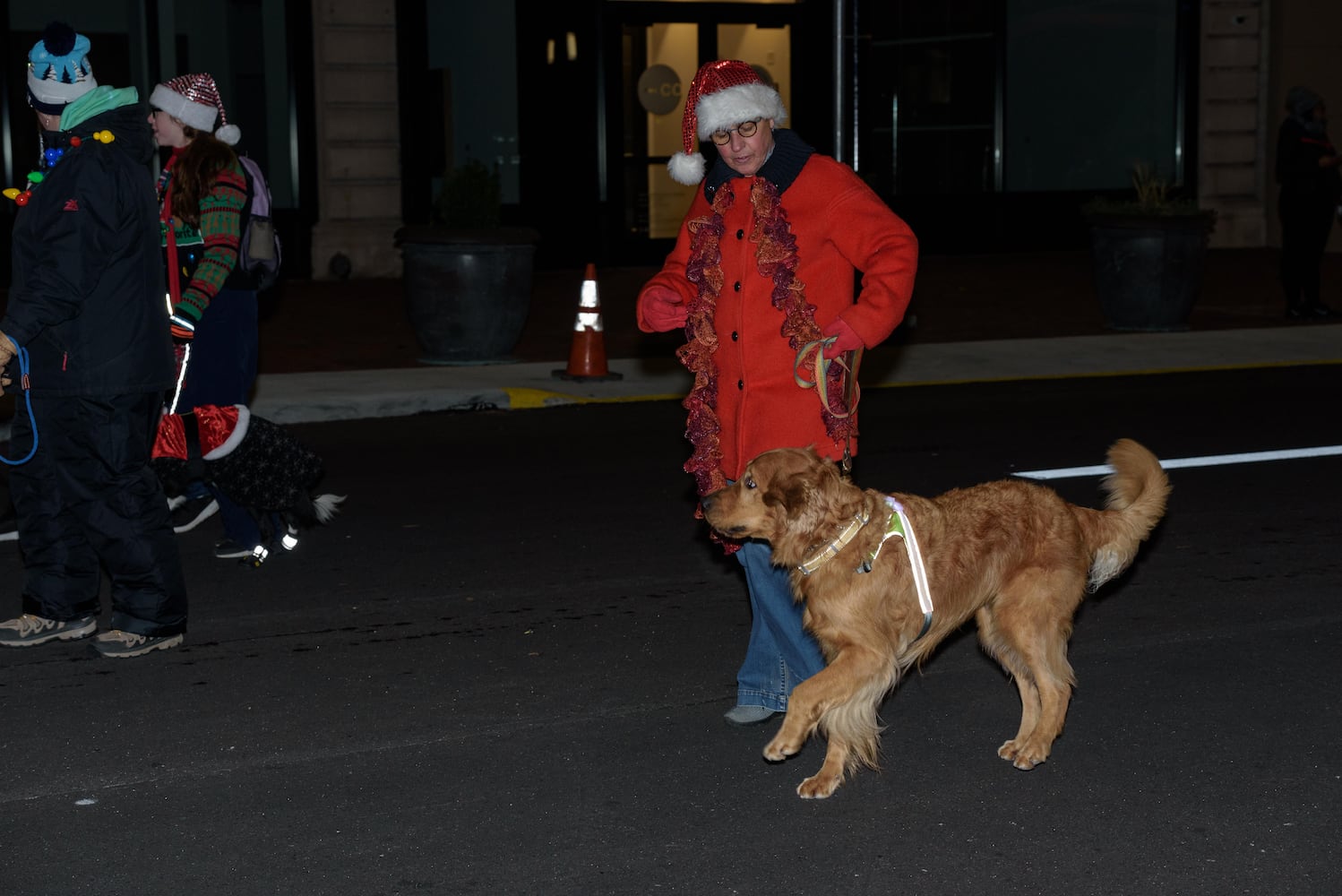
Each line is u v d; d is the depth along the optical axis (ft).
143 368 18.90
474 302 41.83
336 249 60.70
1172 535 25.84
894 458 31.68
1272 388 40.22
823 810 15.31
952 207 71.15
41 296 17.83
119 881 13.79
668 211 66.59
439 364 42.27
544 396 38.06
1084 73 72.74
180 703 18.21
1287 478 30.04
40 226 18.03
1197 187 74.18
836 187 15.81
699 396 16.72
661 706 18.25
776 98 15.85
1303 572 23.72
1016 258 70.38
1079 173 73.46
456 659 19.81
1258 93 73.87
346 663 19.65
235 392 23.12
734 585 23.17
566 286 59.52
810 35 67.21
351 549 24.95
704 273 16.39
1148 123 73.82
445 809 15.31
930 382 41.19
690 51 65.72
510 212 64.03
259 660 19.72
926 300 56.34
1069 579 16.58
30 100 18.66
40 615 20.15
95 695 18.44
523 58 63.21
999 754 16.72
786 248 15.75
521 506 27.81
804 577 15.60
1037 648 16.43
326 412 36.14
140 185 18.61
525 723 17.67
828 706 15.20
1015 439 33.60
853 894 13.51
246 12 59.11
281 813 15.23
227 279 22.58
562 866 14.08
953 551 15.88
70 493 19.24
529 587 22.99
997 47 70.95
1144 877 13.79
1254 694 18.56
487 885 13.70
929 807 15.38
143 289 18.80
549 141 64.08
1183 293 49.14
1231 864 14.05
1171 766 16.37
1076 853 14.29
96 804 15.43
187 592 22.58
